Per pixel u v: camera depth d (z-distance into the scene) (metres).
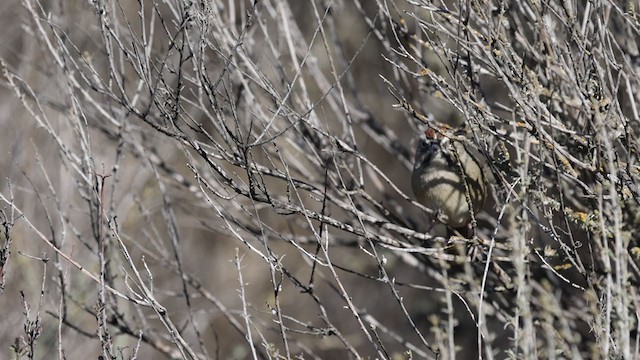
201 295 13.06
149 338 11.30
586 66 9.33
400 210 12.18
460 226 11.48
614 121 9.22
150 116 12.14
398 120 16.89
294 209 9.59
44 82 14.38
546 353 9.15
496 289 10.22
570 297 11.50
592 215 8.98
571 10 9.41
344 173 11.91
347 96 16.41
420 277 19.12
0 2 15.88
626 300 7.57
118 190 13.90
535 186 9.66
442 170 11.14
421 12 12.62
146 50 9.48
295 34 12.34
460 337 16.50
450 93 9.88
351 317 19.19
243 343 18.00
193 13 9.55
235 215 14.13
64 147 10.47
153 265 16.58
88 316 13.97
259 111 10.77
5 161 14.53
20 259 13.03
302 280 19.20
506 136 10.15
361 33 16.28
